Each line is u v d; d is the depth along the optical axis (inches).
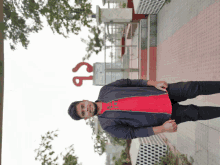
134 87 66.8
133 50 244.5
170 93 64.7
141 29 190.1
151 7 163.5
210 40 87.6
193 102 105.1
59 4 77.5
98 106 64.9
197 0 100.9
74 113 62.0
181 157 112.9
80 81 203.0
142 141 147.4
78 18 85.1
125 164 174.9
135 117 60.6
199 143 93.3
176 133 127.3
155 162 141.9
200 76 97.2
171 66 141.8
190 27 109.0
